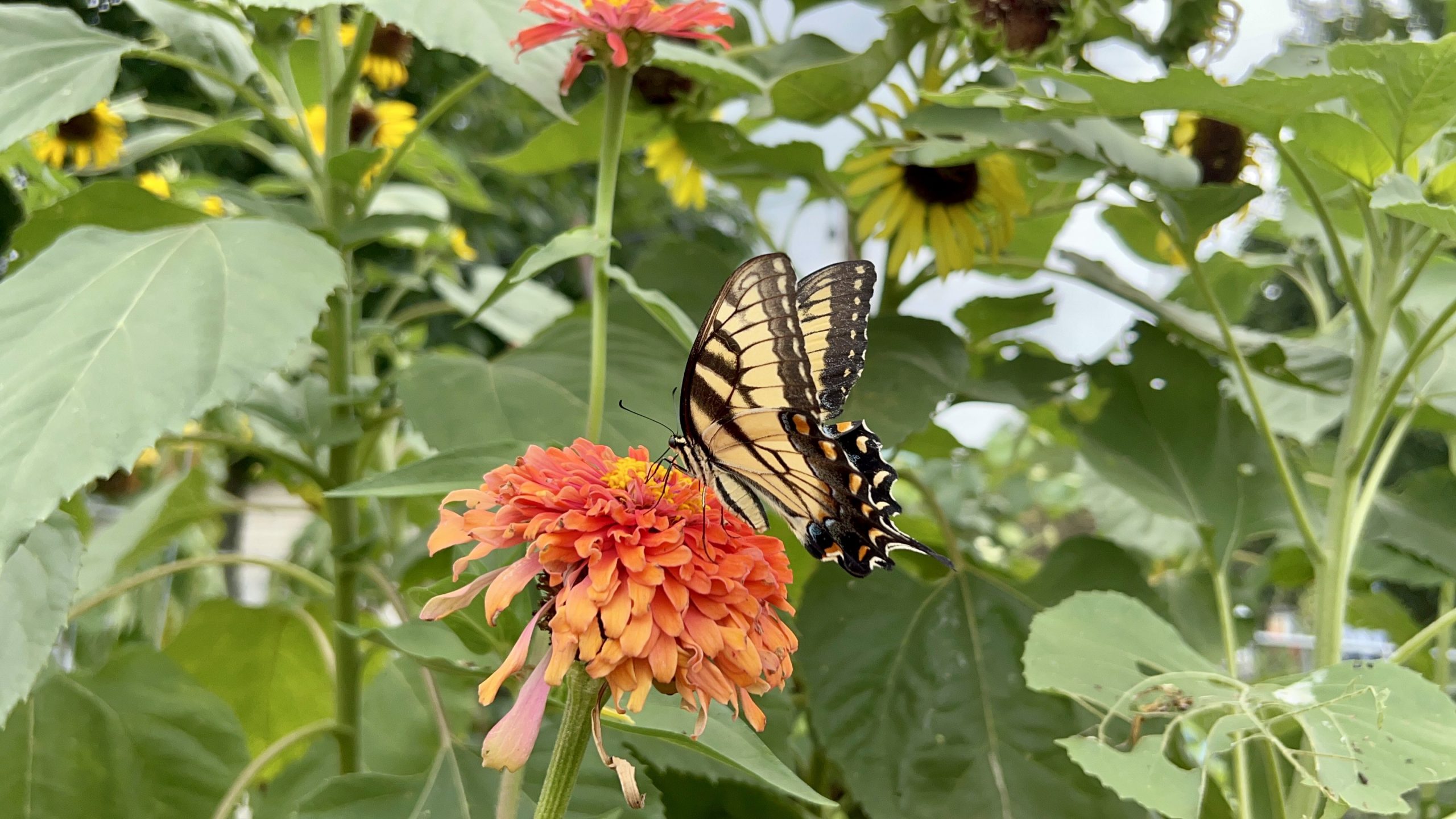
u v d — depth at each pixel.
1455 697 0.43
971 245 0.41
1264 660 0.62
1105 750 0.25
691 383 0.25
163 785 0.32
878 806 0.34
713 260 0.41
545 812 0.21
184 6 0.34
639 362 0.34
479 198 0.51
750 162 0.42
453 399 0.31
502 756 0.20
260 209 0.36
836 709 0.36
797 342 0.25
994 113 0.36
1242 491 0.37
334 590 0.36
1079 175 0.33
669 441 0.26
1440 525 0.41
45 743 0.31
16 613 0.26
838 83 0.38
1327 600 0.32
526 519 0.21
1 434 0.21
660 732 0.22
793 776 0.23
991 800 0.34
